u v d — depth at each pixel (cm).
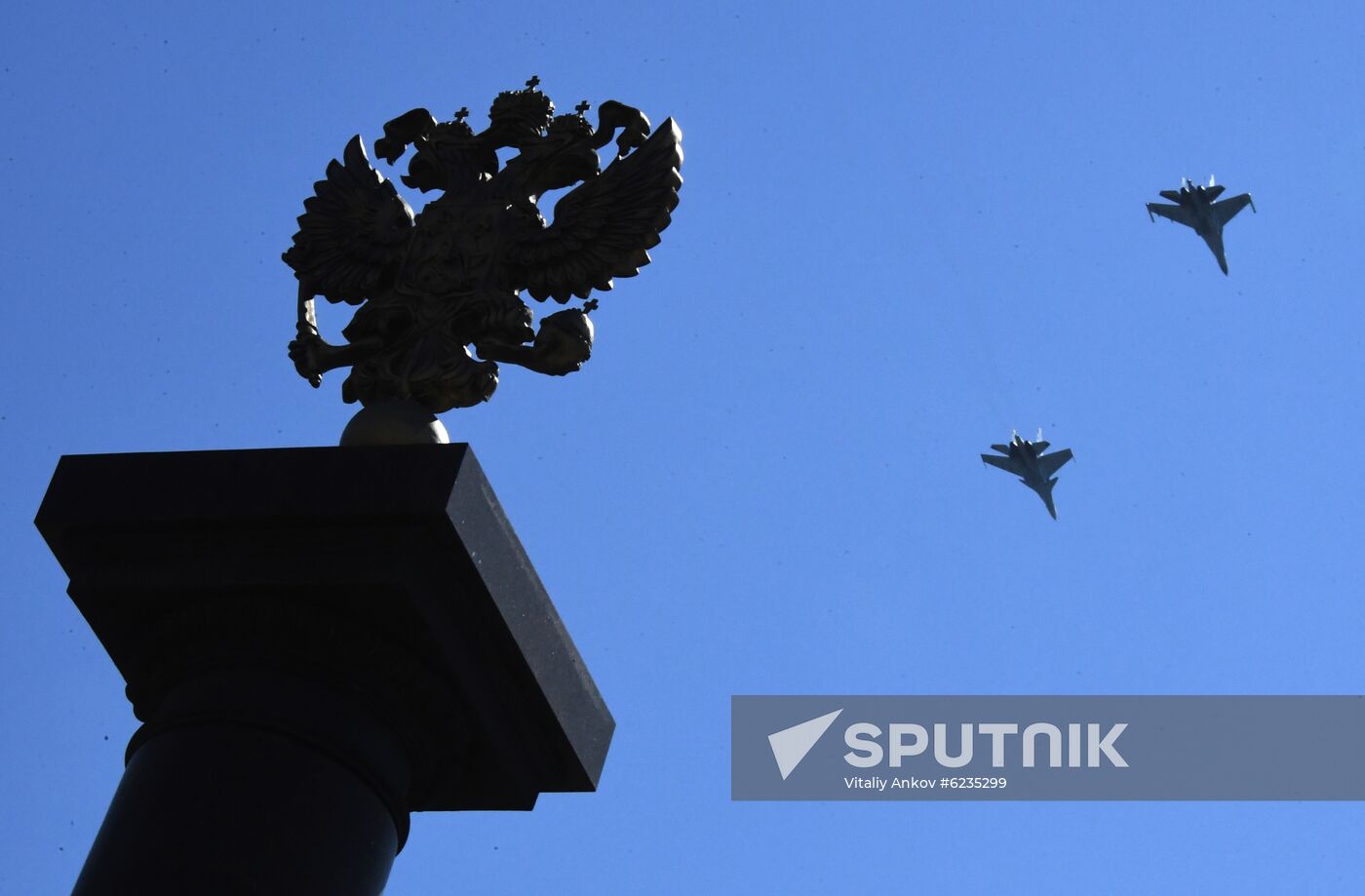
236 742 2134
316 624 2216
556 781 2459
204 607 2230
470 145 2717
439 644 2245
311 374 2536
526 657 2308
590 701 2453
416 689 2252
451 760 2334
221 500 2233
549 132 2698
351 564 2202
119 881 2027
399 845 2245
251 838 2067
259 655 2206
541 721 2380
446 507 2184
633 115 2672
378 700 2227
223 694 2178
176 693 2223
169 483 2258
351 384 2509
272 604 2217
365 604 2228
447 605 2241
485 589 2238
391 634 2253
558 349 2484
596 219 2592
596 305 2556
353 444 2384
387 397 2473
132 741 2214
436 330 2531
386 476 2222
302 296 2620
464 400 2484
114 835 2081
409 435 2395
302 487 2228
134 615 2292
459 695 2298
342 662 2220
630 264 2569
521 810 2456
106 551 2267
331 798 2139
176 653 2242
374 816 2181
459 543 2203
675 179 2602
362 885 2130
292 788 2120
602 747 2480
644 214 2583
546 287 2567
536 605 2338
